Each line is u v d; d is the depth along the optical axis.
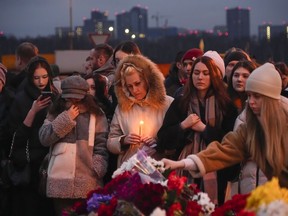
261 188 6.17
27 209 10.05
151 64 9.30
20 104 10.21
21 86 10.54
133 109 9.33
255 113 7.33
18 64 12.45
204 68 8.86
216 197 8.58
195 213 6.56
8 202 10.16
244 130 7.54
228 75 10.66
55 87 10.99
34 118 9.88
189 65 10.95
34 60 10.34
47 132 9.41
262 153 7.33
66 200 9.48
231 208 6.59
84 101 9.52
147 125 9.23
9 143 10.41
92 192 7.16
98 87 10.34
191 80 8.98
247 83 7.35
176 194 6.58
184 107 8.95
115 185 7.04
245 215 6.08
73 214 7.12
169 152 8.96
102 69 11.95
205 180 8.58
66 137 9.46
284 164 7.24
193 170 7.48
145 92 9.30
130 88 9.27
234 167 8.48
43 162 9.63
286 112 7.32
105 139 9.54
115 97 10.16
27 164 9.93
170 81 11.76
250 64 9.31
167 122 8.95
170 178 6.77
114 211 6.51
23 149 9.92
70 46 46.84
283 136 7.24
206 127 8.77
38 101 9.81
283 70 12.28
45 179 9.53
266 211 5.94
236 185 8.51
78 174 9.41
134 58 9.31
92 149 9.48
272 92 7.25
